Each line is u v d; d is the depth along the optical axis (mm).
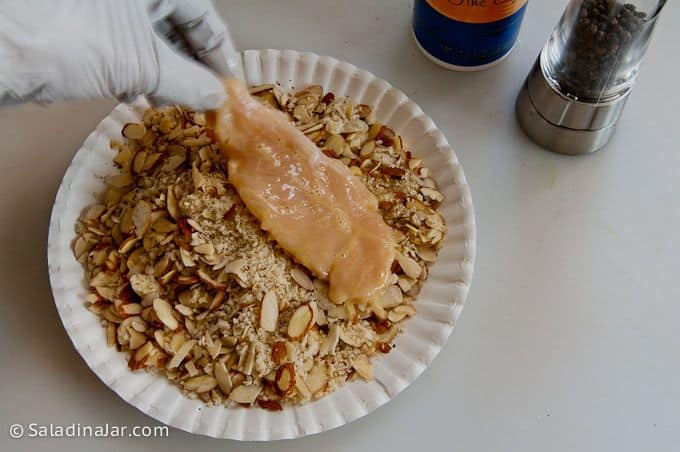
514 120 505
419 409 446
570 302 465
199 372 417
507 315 463
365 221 438
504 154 497
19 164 487
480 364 454
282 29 529
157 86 385
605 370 453
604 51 432
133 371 421
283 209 431
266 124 437
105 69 363
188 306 421
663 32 527
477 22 468
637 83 514
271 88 473
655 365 454
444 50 499
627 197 487
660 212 484
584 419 444
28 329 458
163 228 430
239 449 438
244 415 414
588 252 475
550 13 531
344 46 525
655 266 472
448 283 441
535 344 457
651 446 439
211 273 423
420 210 450
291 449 438
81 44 351
